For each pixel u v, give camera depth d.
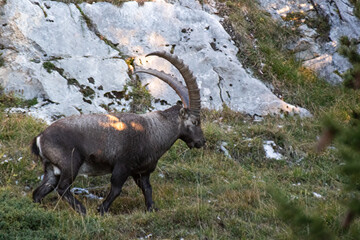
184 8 41.41
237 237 20.41
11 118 29.31
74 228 19.62
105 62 35.97
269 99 37.97
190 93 23.73
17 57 33.59
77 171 21.64
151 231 20.31
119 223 20.67
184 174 27.92
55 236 18.47
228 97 37.72
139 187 23.80
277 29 46.16
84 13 38.00
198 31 40.34
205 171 28.36
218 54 39.47
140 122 22.83
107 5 38.94
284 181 28.39
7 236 17.83
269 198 24.62
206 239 19.88
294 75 41.81
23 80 32.91
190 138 24.09
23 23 34.97
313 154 31.59
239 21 43.72
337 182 28.22
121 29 38.44
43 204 23.02
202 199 24.42
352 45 16.95
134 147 22.45
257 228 21.16
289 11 47.97
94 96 34.03
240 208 22.91
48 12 36.75
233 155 31.12
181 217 21.17
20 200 20.53
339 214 21.73
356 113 13.69
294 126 35.12
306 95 40.44
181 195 25.22
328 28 47.09
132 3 39.91
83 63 35.25
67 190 21.59
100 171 22.69
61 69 34.31
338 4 48.31
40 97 32.84
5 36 34.16
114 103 34.31
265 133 33.16
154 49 38.38
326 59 44.50
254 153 31.30
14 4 35.19
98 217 20.80
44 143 21.58
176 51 38.81
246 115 36.84
